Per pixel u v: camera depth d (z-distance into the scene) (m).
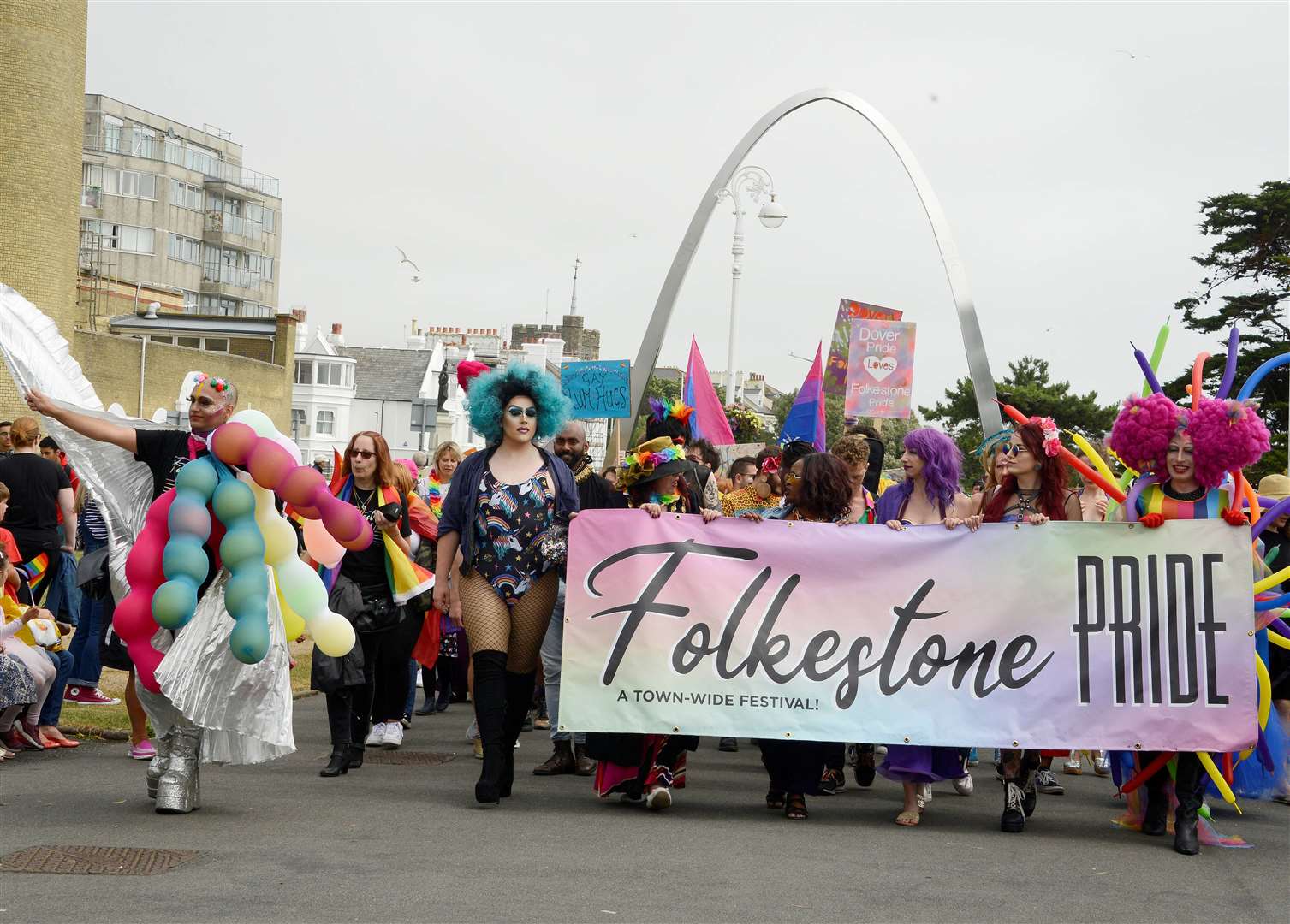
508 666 7.86
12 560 9.77
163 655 6.95
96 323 68.94
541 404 7.84
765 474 11.50
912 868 6.43
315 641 7.37
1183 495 7.79
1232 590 7.65
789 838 7.06
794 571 7.76
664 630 7.73
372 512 8.80
